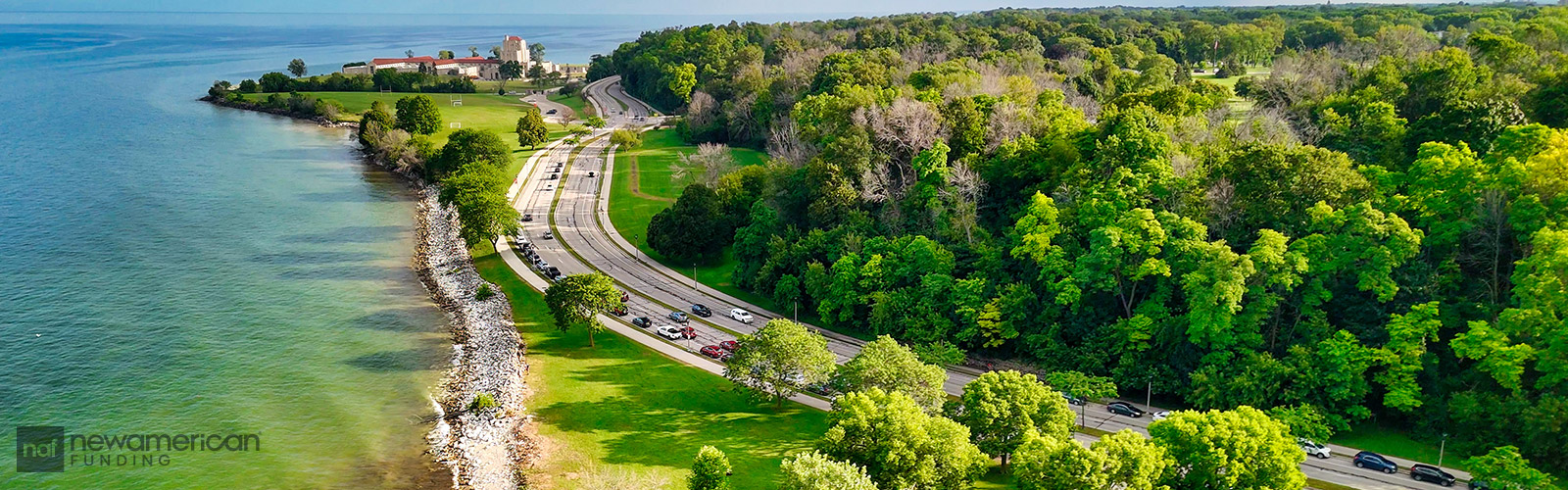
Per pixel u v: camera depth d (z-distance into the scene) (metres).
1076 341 124.69
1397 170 135.25
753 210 166.75
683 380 123.75
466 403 115.75
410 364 127.56
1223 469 81.62
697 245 172.25
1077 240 130.00
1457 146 131.88
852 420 85.88
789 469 76.88
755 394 112.88
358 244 184.38
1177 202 130.50
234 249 178.25
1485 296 112.62
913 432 84.56
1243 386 107.44
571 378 124.25
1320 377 107.06
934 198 146.50
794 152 185.12
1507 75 159.50
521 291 158.38
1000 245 139.62
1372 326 111.81
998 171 154.50
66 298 147.75
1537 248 103.38
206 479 96.69
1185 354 115.94
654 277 167.62
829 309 139.38
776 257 152.62
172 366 123.94
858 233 149.00
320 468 99.81
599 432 108.88
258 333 136.38
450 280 163.88
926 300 132.00
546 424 111.06
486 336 137.25
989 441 93.75
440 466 101.25
